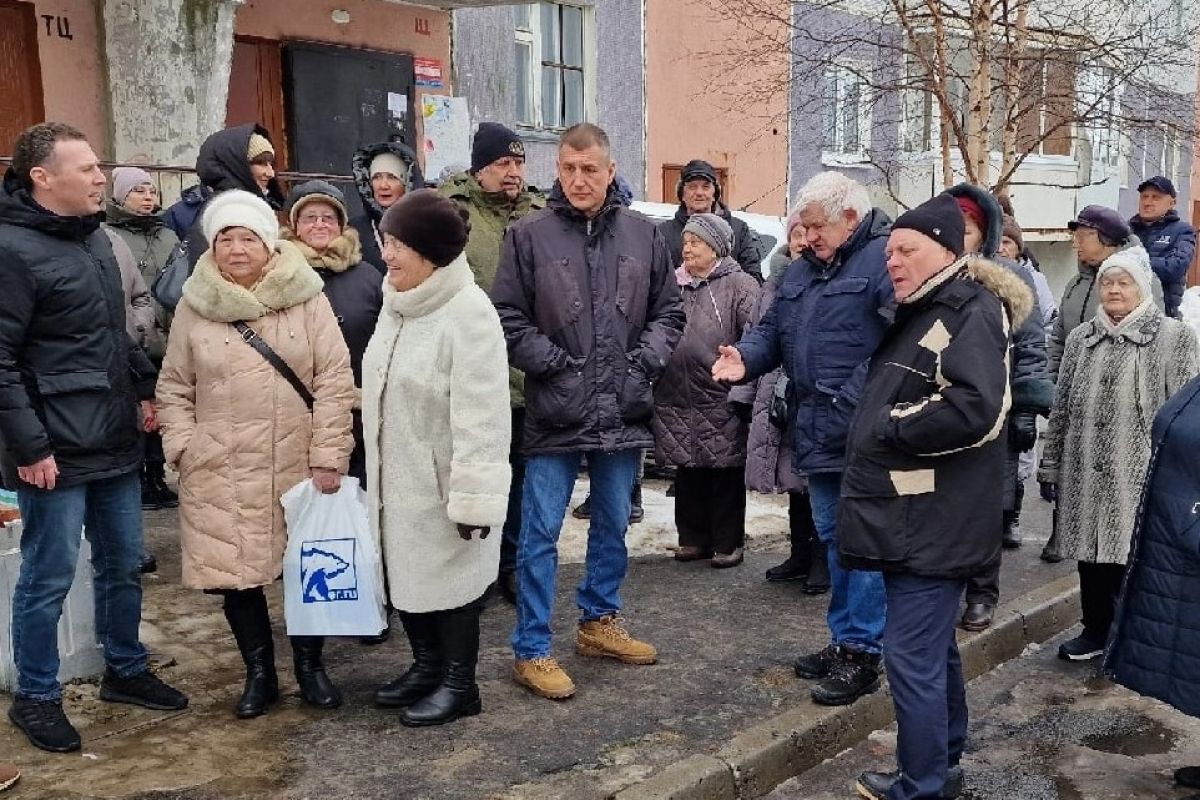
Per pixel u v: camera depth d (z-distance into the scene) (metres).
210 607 4.88
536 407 3.97
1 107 7.82
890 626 3.31
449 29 10.97
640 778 3.41
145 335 5.42
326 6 9.84
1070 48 9.99
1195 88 13.78
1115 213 5.93
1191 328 4.63
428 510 3.59
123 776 3.35
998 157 14.80
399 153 5.01
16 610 3.54
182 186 8.08
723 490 5.65
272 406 3.62
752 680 4.23
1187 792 3.67
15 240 3.26
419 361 3.54
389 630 4.71
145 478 6.53
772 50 11.69
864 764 3.88
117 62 8.23
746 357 4.28
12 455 3.26
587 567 4.38
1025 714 4.35
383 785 3.33
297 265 3.71
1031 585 5.57
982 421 3.04
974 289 3.18
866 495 3.27
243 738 3.63
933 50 10.57
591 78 12.74
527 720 3.82
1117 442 4.63
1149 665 3.59
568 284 3.93
